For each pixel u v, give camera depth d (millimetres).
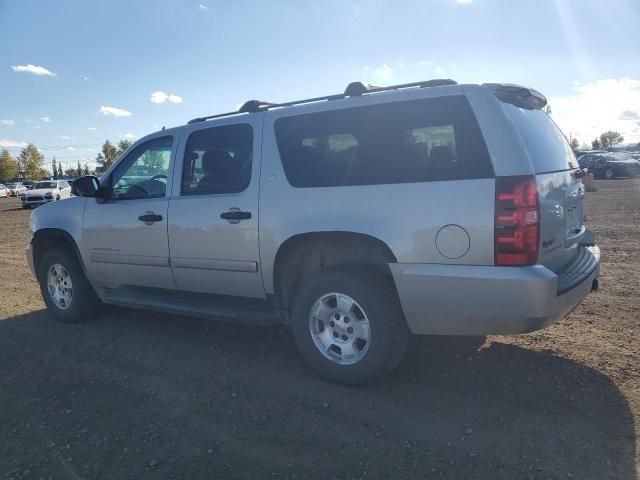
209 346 4867
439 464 2902
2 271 9367
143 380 4180
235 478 2857
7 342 5250
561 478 2746
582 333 4801
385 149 3660
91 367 4496
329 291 3842
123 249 5145
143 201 4977
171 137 4926
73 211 5562
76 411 3699
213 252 4457
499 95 3561
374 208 3619
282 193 4043
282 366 4324
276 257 4078
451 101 3479
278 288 4188
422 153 3527
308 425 3369
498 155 3279
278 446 3148
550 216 3443
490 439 3125
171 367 4418
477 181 3299
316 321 3979
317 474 2861
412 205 3484
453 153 3414
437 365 4184
